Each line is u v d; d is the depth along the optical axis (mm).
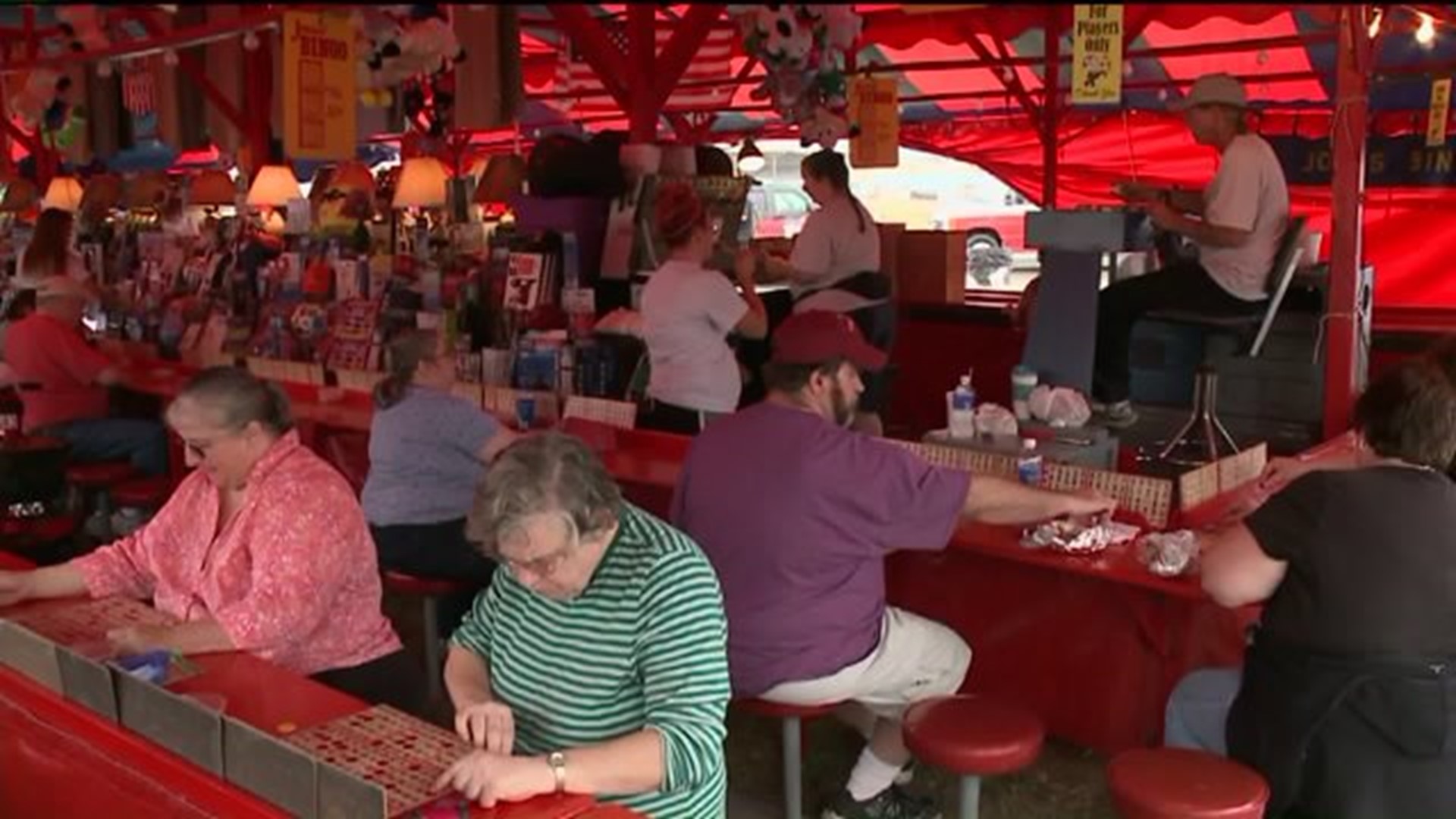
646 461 4801
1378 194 10375
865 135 7258
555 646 2338
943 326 8391
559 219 6066
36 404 6043
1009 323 8133
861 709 3535
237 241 7773
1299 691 2537
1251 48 7332
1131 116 11531
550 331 5855
